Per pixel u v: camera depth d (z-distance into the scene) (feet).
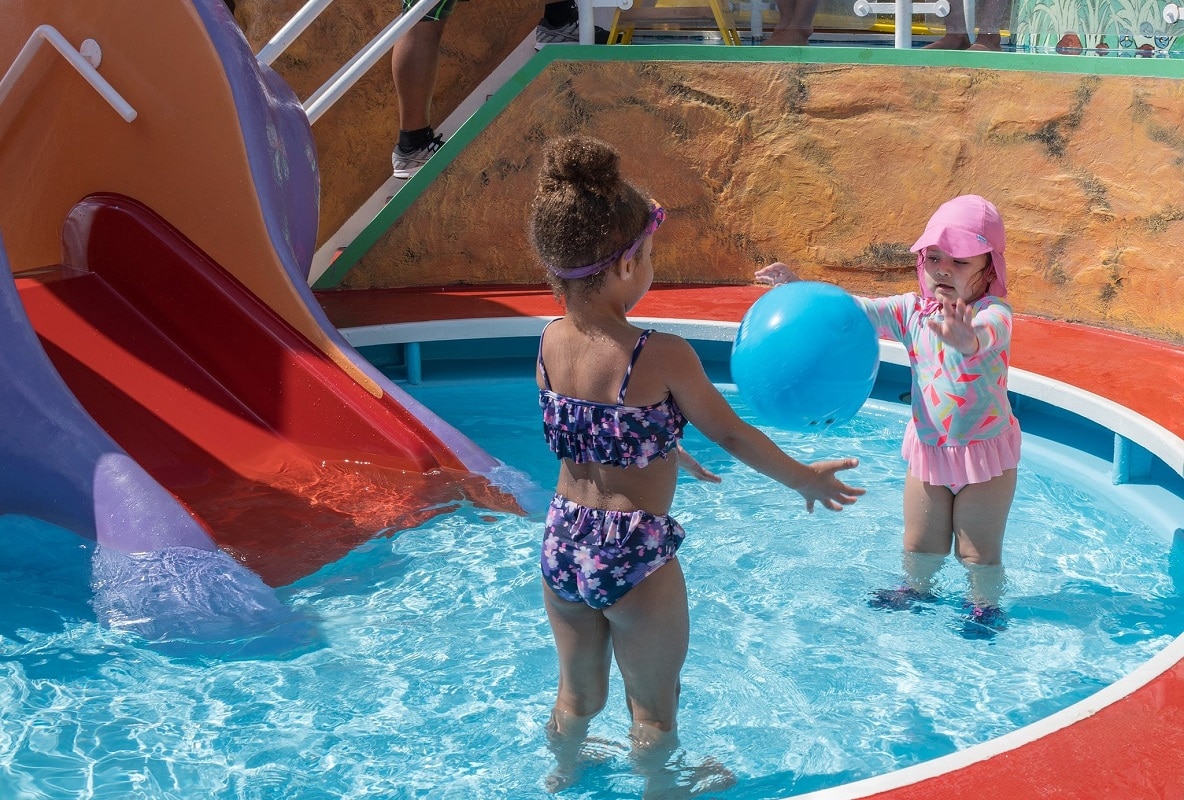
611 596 9.20
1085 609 12.69
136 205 18.57
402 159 26.96
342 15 27.91
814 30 24.14
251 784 9.67
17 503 14.56
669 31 25.34
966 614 12.60
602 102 25.34
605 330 9.16
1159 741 8.52
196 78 17.70
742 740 10.21
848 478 17.19
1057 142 21.43
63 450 14.44
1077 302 21.66
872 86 23.34
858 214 24.08
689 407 9.14
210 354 18.01
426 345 24.11
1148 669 9.61
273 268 17.98
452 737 10.39
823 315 10.49
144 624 12.46
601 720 10.23
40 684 11.28
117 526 13.93
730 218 25.34
